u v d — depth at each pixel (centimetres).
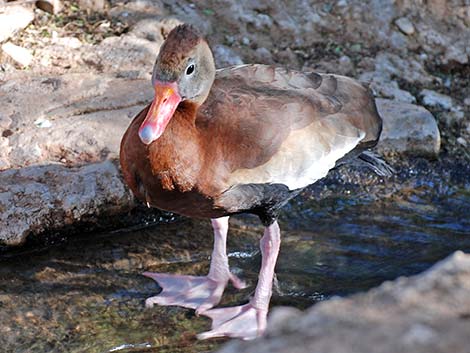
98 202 994
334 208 1076
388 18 1299
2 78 1127
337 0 1312
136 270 966
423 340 439
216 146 830
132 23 1249
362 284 948
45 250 983
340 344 447
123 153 836
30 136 1041
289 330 469
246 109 859
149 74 1157
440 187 1117
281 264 980
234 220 1048
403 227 1045
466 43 1294
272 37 1269
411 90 1228
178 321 894
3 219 957
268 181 859
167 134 809
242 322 888
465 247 1009
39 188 978
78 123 1064
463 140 1174
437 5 1327
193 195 834
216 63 1205
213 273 951
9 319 880
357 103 951
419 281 491
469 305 474
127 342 859
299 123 883
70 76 1132
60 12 1254
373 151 1121
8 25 1187
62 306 904
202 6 1286
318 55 1254
